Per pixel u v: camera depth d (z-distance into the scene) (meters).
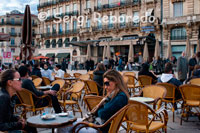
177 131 5.20
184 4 29.98
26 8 11.79
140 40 25.38
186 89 5.74
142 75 9.05
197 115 6.07
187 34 29.53
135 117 3.75
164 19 31.20
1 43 63.66
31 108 5.58
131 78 9.89
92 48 40.38
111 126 3.09
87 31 41.06
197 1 28.94
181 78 10.50
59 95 7.83
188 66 11.05
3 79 3.27
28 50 12.21
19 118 3.61
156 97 5.31
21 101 5.65
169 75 6.55
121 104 3.29
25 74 5.60
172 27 30.94
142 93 5.60
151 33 32.59
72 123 3.41
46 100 5.73
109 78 3.44
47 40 48.75
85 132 3.48
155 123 4.27
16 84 3.33
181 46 30.31
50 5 48.38
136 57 33.31
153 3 32.75
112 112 3.30
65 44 44.84
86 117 3.65
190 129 5.35
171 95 6.23
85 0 42.06
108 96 3.56
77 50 42.09
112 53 37.19
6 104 3.13
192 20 28.78
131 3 35.25
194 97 5.66
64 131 3.62
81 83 6.62
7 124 3.13
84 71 30.08
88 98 4.12
